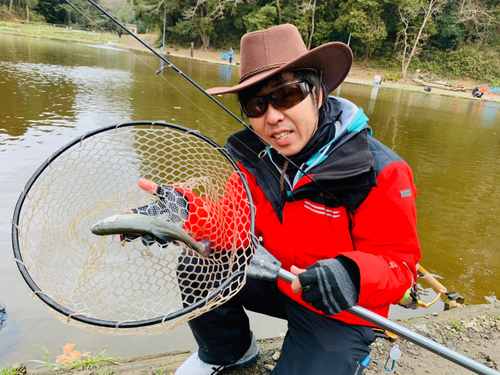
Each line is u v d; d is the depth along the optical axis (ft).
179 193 5.24
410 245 4.50
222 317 5.39
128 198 6.06
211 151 5.75
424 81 103.71
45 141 18.10
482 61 107.24
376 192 4.52
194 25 126.72
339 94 56.90
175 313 3.59
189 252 5.35
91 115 23.90
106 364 6.62
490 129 38.75
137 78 44.86
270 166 5.20
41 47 79.00
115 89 34.94
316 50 4.33
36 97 27.45
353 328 5.08
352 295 4.19
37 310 8.36
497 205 16.79
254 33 4.75
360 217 4.69
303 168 4.92
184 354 7.04
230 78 59.36
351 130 4.80
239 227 5.26
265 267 4.22
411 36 110.83
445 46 113.80
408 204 4.47
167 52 117.80
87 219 5.86
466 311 8.71
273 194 5.14
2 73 37.06
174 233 4.58
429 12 101.55
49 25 152.87
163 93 35.68
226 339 5.61
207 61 106.01
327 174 4.57
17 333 7.72
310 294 4.17
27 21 150.20
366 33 104.68
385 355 7.00
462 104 65.87
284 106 4.64
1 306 8.21
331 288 4.10
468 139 31.37
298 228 5.03
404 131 31.50
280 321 8.77
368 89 75.25
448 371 6.70
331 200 4.82
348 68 5.11
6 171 14.17
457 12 110.83
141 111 26.55
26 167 14.75
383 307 4.91
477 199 17.34
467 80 107.86
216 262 5.22
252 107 4.84
